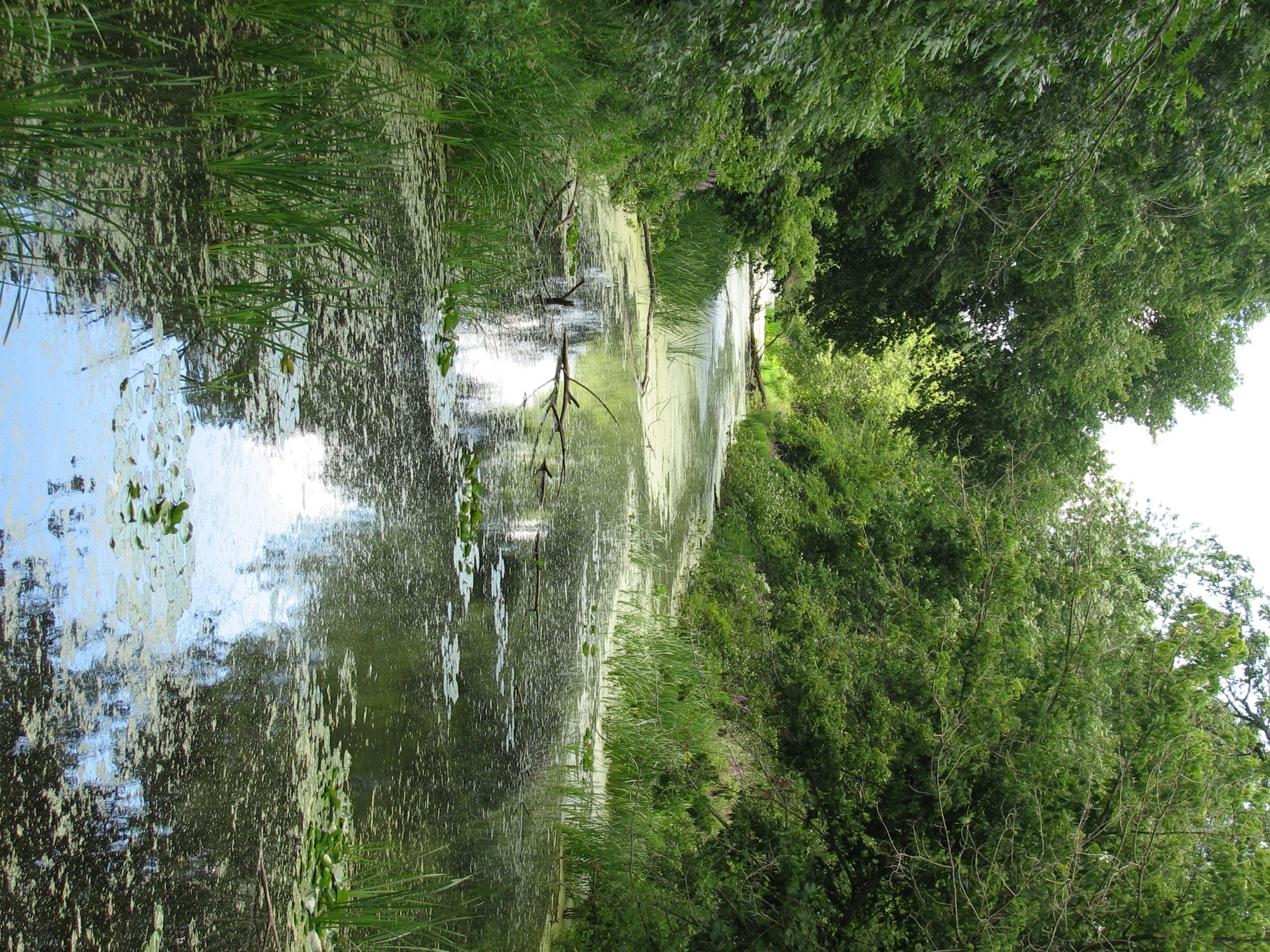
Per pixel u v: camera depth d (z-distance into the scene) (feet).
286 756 8.08
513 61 12.30
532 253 15.40
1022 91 15.31
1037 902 14.60
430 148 12.00
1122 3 13.48
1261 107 20.36
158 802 6.48
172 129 7.01
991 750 16.40
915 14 13.94
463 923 11.73
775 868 16.26
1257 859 15.10
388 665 10.15
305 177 7.82
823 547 43.83
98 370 6.16
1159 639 18.15
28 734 5.43
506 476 14.48
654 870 16.87
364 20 9.82
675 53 14.19
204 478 7.20
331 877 8.57
